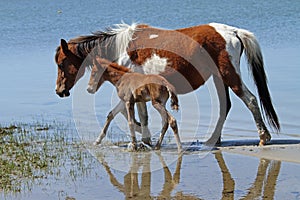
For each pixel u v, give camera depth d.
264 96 12.75
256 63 12.71
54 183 10.03
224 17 37.97
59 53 12.81
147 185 9.89
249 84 18.19
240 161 11.14
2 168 10.84
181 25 36.31
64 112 16.08
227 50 12.35
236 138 13.05
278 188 9.48
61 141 12.88
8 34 34.44
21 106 16.97
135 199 9.20
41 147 12.39
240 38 12.60
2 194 9.49
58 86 12.93
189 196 9.25
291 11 38.22
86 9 46.81
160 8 44.56
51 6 49.88
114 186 9.86
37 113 16.05
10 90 19.23
